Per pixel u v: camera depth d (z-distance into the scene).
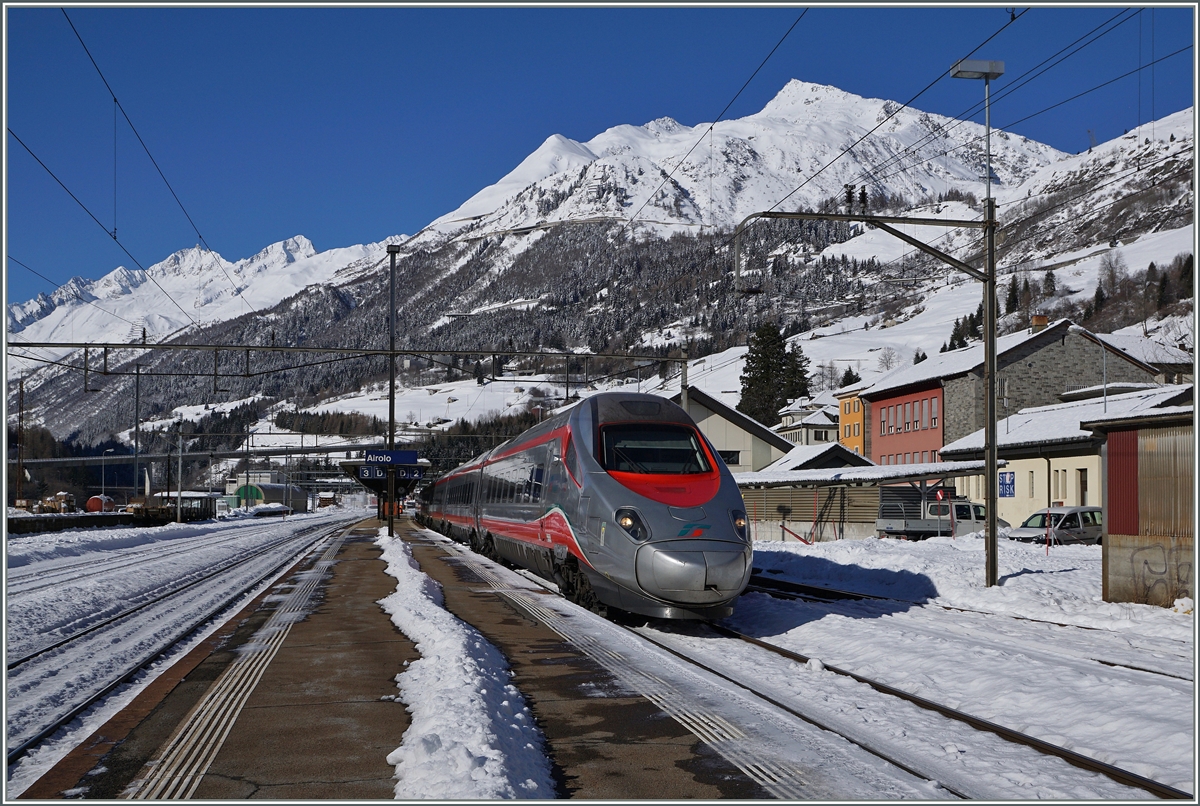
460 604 16.19
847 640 12.33
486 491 26.95
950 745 7.34
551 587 19.41
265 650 11.66
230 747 7.25
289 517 97.62
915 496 37.38
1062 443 38.91
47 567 28.09
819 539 40.00
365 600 17.19
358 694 9.02
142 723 8.08
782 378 110.19
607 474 14.80
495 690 8.79
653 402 16.38
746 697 8.95
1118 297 196.12
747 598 17.39
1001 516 44.59
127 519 58.59
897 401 59.69
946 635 13.25
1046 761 7.03
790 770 6.71
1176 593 14.92
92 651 12.11
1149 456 15.50
